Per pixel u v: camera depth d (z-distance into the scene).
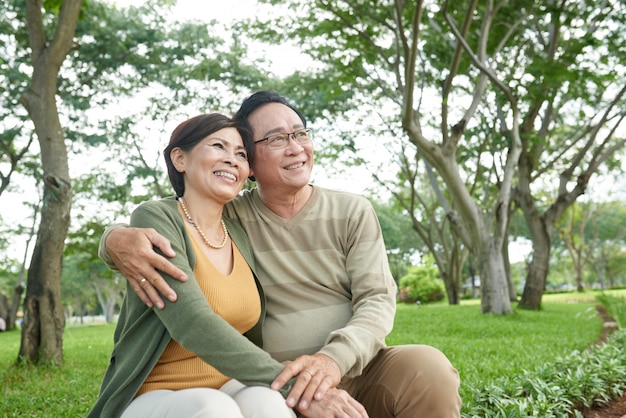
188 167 2.56
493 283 15.42
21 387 5.94
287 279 2.71
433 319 13.83
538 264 17.94
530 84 12.42
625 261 55.50
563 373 4.91
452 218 17.11
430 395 2.46
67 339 13.12
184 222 2.50
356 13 13.20
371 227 2.84
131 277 2.26
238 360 2.17
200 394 2.04
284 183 2.73
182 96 18.09
